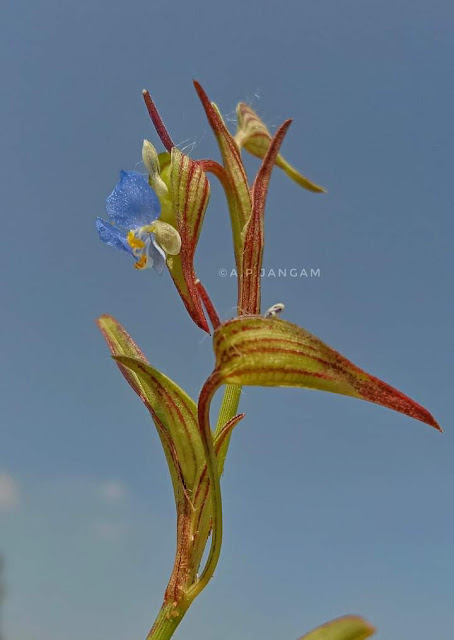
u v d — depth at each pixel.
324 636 0.18
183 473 0.19
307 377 0.17
